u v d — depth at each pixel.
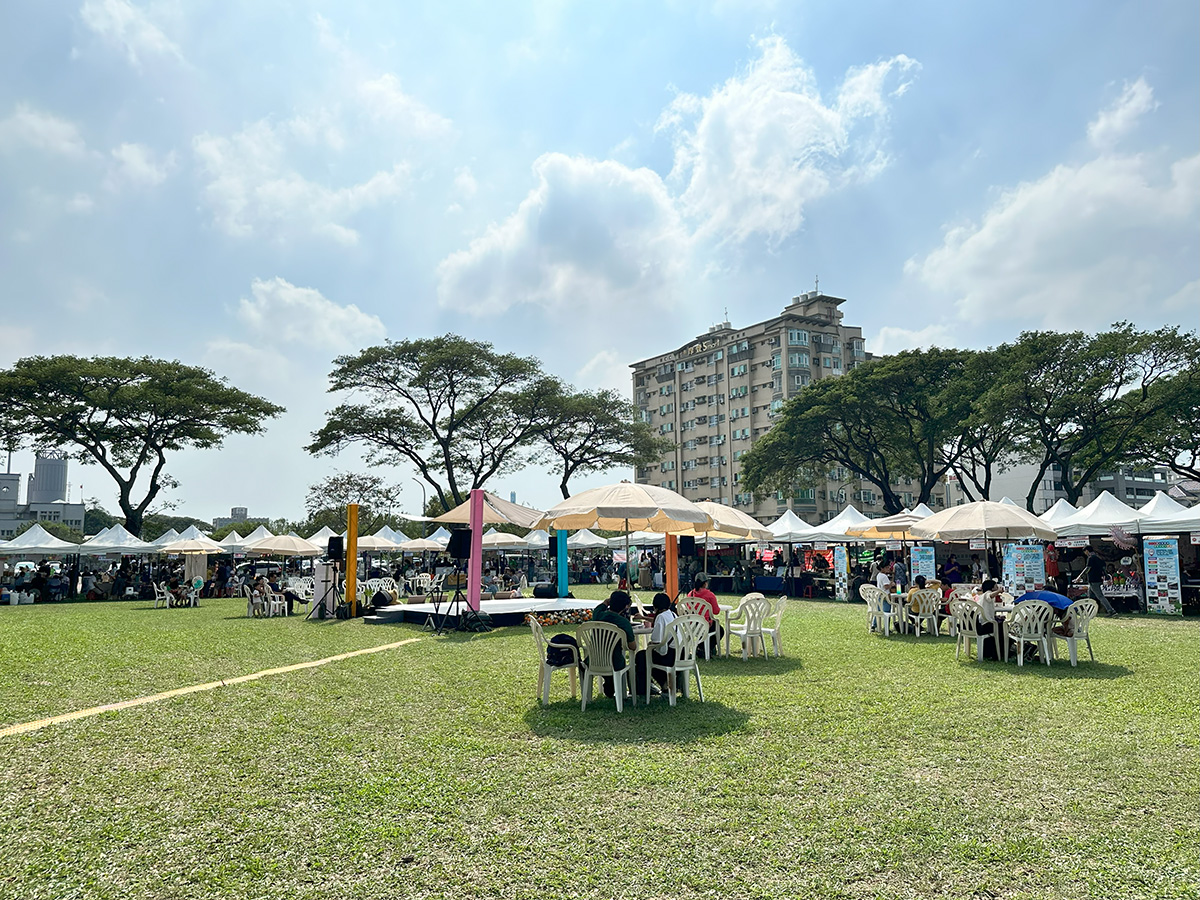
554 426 44.44
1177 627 16.31
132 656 12.03
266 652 12.95
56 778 5.87
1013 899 3.98
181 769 6.11
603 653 8.28
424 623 18.14
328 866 4.36
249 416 42.72
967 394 37.72
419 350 41.41
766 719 7.76
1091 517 21.72
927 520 16.02
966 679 10.13
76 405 37.34
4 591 29.09
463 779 5.84
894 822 4.95
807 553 33.41
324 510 54.09
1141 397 33.00
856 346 77.38
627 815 5.10
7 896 3.98
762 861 4.41
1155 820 4.97
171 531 33.94
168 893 4.05
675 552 17.81
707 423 82.00
